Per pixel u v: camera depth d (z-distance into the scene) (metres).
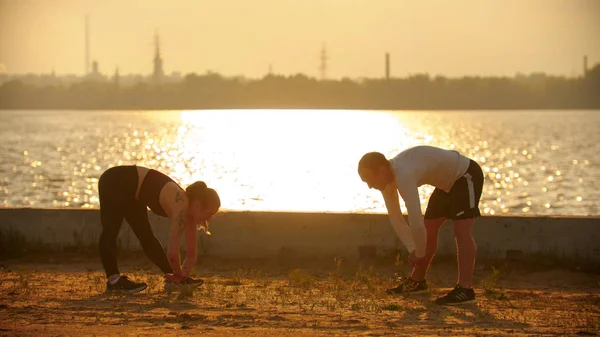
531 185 32.06
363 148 62.53
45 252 10.66
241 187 29.47
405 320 6.62
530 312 7.14
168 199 7.71
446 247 10.15
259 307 7.12
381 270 9.81
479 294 8.23
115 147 61.88
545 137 82.56
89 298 7.46
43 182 31.94
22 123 135.00
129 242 10.55
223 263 10.20
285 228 10.32
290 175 35.25
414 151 7.29
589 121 151.38
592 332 6.25
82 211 10.74
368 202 24.44
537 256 9.95
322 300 7.55
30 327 6.04
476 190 7.40
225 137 83.56
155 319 6.43
